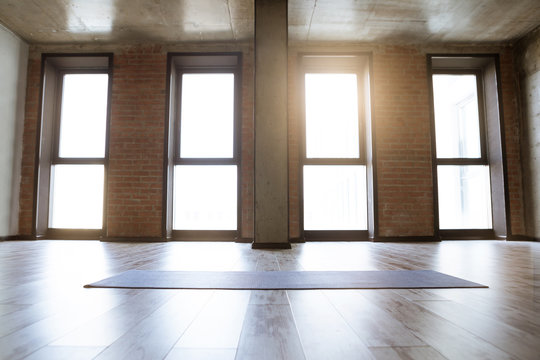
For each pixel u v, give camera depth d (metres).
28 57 5.25
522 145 5.13
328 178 5.29
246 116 5.16
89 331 0.94
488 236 5.25
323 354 0.78
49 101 5.31
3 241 4.74
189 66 5.43
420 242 4.87
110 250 3.57
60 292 1.47
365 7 4.40
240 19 4.66
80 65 5.39
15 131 5.00
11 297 1.37
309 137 5.35
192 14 4.56
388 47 5.29
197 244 4.50
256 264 2.45
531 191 4.98
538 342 0.86
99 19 4.67
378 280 1.76
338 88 5.48
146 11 4.50
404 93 5.22
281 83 3.92
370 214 5.16
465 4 4.35
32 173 5.08
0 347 0.81
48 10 4.47
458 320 1.06
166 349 0.81
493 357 0.76
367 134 5.27
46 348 0.81
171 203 5.17
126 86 5.20
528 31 4.97
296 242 4.94
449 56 5.31
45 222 5.19
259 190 3.83
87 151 5.27
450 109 5.41
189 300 1.34
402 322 1.04
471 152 5.43
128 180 5.05
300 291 1.51
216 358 0.75
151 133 5.12
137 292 1.48
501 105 5.23
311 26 4.82
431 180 5.12
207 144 5.30
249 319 1.07
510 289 1.56
